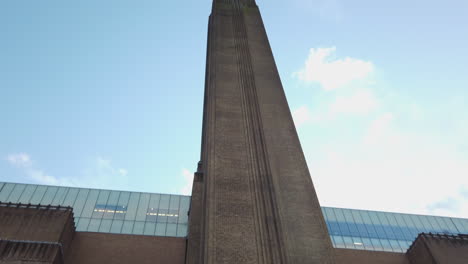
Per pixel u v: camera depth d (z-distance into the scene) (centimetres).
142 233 4466
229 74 4209
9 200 4569
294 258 2486
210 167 3062
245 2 5922
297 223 2712
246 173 3067
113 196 4906
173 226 4619
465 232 5175
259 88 4025
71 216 3606
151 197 4997
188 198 5059
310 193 2958
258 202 2830
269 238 2578
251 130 3491
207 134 3447
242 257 2462
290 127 3569
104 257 3669
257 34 5109
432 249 3791
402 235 5019
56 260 3052
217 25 5247
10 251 2964
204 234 2661
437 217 5403
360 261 4078
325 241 2623
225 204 2786
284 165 3158
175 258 3794
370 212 5319
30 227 3284
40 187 4831
